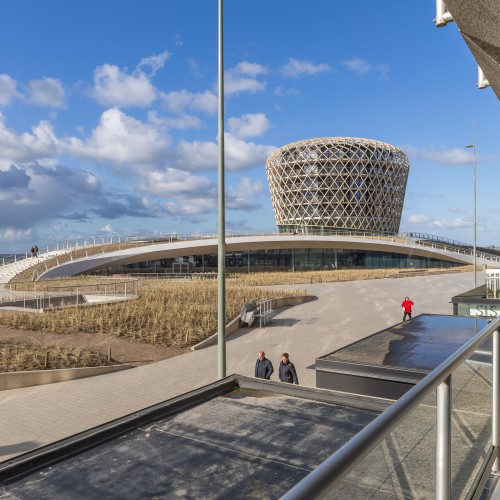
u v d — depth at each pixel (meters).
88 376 15.11
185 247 66.56
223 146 11.15
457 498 2.40
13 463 3.06
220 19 11.20
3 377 13.47
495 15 3.51
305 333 22.33
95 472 3.01
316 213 115.56
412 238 90.44
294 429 3.71
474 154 34.81
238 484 2.83
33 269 49.62
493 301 18.19
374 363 8.52
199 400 4.43
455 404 2.60
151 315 23.95
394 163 120.00
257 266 74.38
